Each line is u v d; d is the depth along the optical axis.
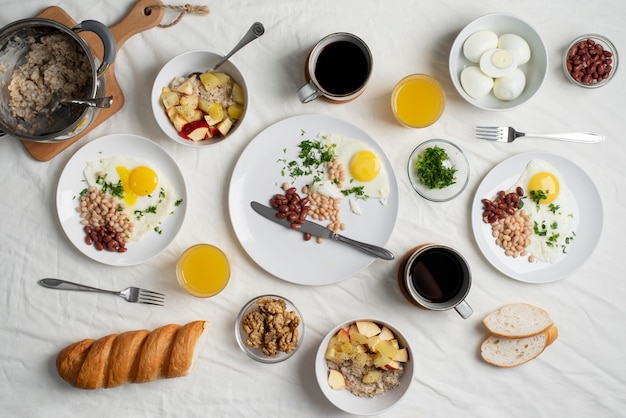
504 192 1.23
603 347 1.25
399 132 1.23
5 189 1.20
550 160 1.23
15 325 1.20
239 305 1.21
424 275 1.19
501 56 1.19
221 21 1.21
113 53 1.08
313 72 1.16
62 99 1.13
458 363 1.23
